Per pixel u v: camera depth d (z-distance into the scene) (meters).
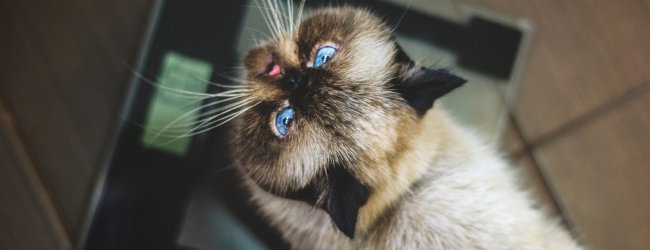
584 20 0.55
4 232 0.51
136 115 0.52
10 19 0.52
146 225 0.52
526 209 0.53
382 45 0.51
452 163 0.52
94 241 0.51
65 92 0.52
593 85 0.55
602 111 0.55
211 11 0.53
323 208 0.49
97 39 0.52
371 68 0.50
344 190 0.48
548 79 0.55
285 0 0.53
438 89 0.49
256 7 0.53
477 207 0.52
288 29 0.52
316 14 0.52
